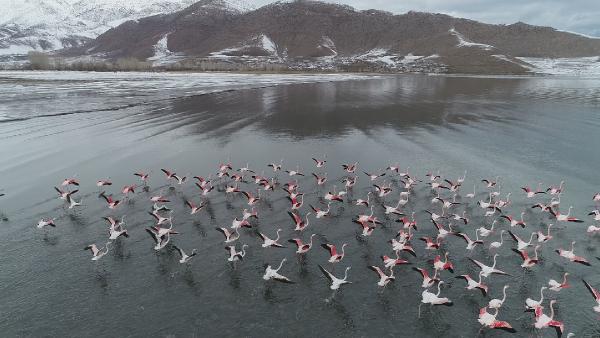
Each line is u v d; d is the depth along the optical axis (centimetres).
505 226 3077
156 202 3359
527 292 2289
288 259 2617
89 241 2839
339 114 7938
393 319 2083
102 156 4897
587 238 2886
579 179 4081
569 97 10669
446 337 1970
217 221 3141
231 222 3125
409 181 3731
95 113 7950
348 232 2986
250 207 3397
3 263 2566
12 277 2423
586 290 2309
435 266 2395
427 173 4269
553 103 9456
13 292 2289
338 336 1977
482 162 4644
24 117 7394
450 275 2448
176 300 2225
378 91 12538
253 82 15700
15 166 4525
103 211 3316
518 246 2672
